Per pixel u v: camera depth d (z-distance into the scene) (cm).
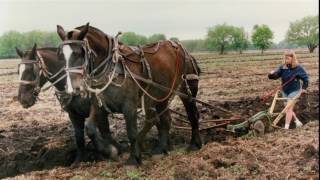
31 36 6669
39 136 1052
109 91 748
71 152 952
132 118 766
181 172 733
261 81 2200
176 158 855
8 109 1450
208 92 1794
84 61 725
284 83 1052
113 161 855
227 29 6794
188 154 892
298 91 1042
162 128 934
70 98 850
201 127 1090
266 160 798
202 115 1231
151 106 841
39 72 864
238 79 2333
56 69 875
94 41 741
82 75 719
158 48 861
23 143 1016
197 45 7188
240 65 3466
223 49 6888
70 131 1122
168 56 871
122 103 757
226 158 811
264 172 738
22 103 855
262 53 5744
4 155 928
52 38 6488
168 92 862
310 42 5875
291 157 808
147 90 806
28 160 927
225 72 2803
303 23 5928
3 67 4094
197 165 769
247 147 880
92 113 790
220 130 1061
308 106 1251
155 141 1015
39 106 1484
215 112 1254
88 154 916
